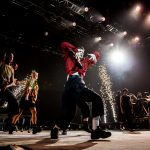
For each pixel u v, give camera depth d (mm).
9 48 11805
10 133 6434
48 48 12859
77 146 2826
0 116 9117
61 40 12242
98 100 3803
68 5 10578
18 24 10742
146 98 11609
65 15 10914
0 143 3162
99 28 12305
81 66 3846
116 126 11883
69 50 3918
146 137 4562
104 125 12297
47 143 3271
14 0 9734
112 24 12703
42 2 10109
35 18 10703
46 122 15547
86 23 11711
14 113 5363
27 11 10227
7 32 10930
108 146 2803
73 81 3830
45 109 15570
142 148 2561
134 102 11219
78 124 12250
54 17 10820
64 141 3637
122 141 3541
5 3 9688
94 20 11688
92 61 4137
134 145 2912
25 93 6609
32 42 11922
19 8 10062
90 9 11414
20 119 10242
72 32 11914
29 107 6652
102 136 3855
